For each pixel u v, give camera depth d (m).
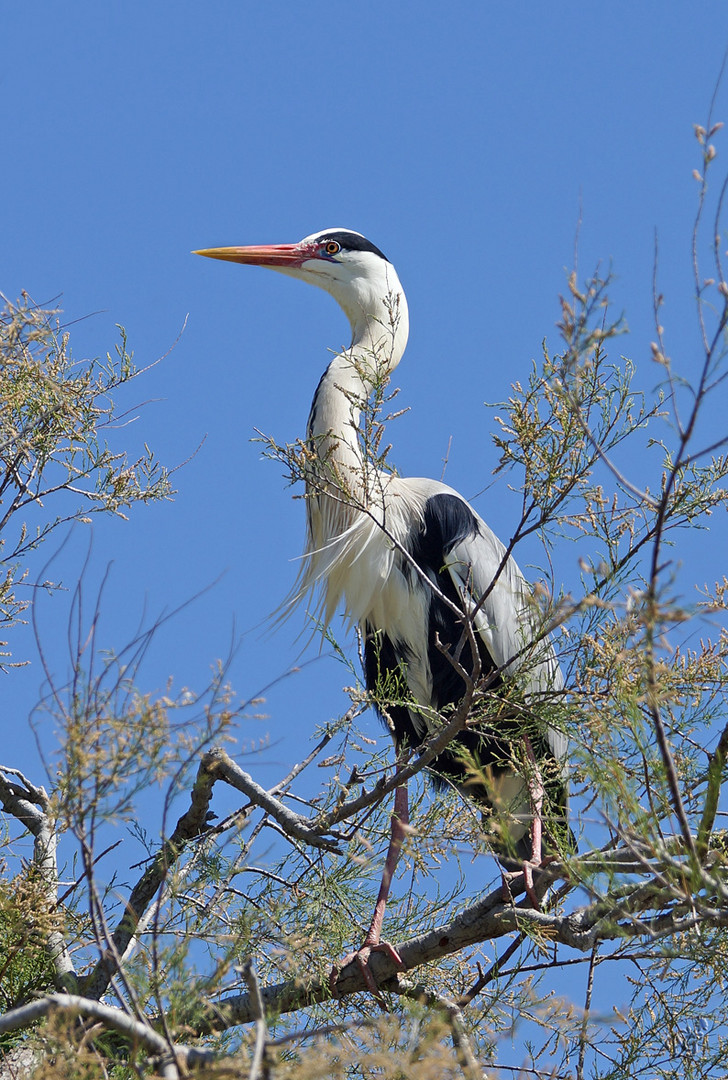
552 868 7.57
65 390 8.74
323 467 8.95
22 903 7.39
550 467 7.04
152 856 8.58
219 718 5.72
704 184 4.84
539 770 8.29
